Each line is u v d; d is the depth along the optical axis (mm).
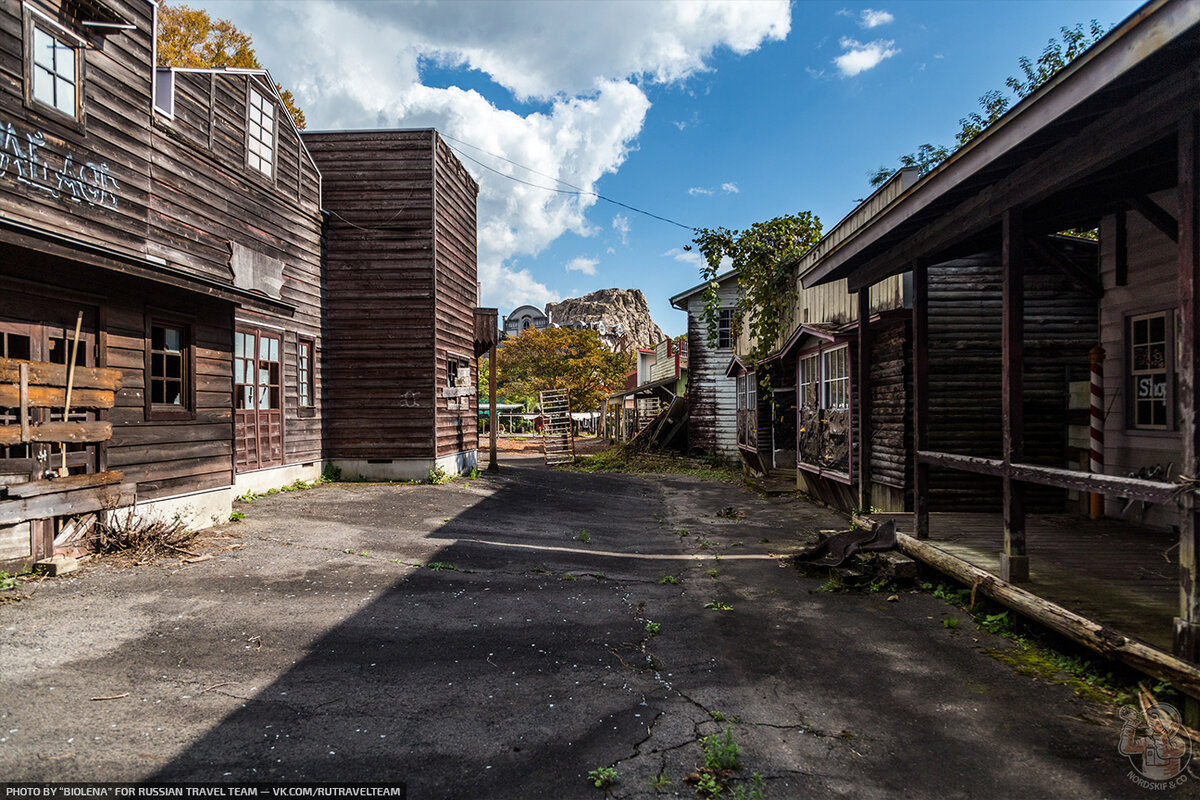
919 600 5773
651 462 21578
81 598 4820
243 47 20781
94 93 6770
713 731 3320
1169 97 3338
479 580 6133
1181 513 3314
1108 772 2951
